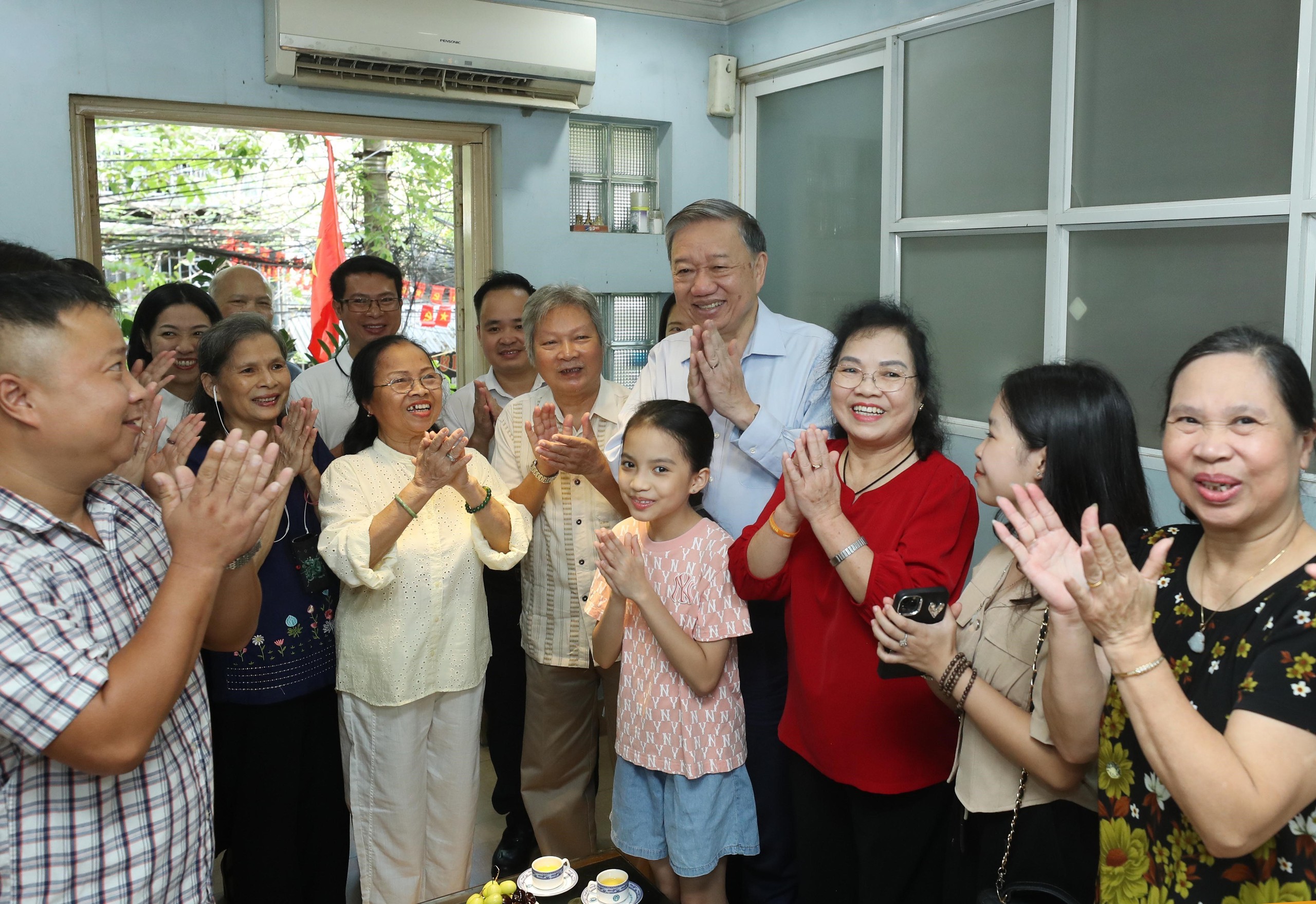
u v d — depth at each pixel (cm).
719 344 201
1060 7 312
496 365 312
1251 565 114
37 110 325
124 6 333
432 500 231
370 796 227
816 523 167
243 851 225
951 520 172
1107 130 304
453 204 431
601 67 424
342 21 350
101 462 123
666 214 451
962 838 162
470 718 234
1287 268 259
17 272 153
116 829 125
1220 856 103
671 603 199
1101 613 108
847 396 175
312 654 224
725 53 455
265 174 638
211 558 121
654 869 215
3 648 110
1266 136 263
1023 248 336
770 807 211
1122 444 145
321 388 320
